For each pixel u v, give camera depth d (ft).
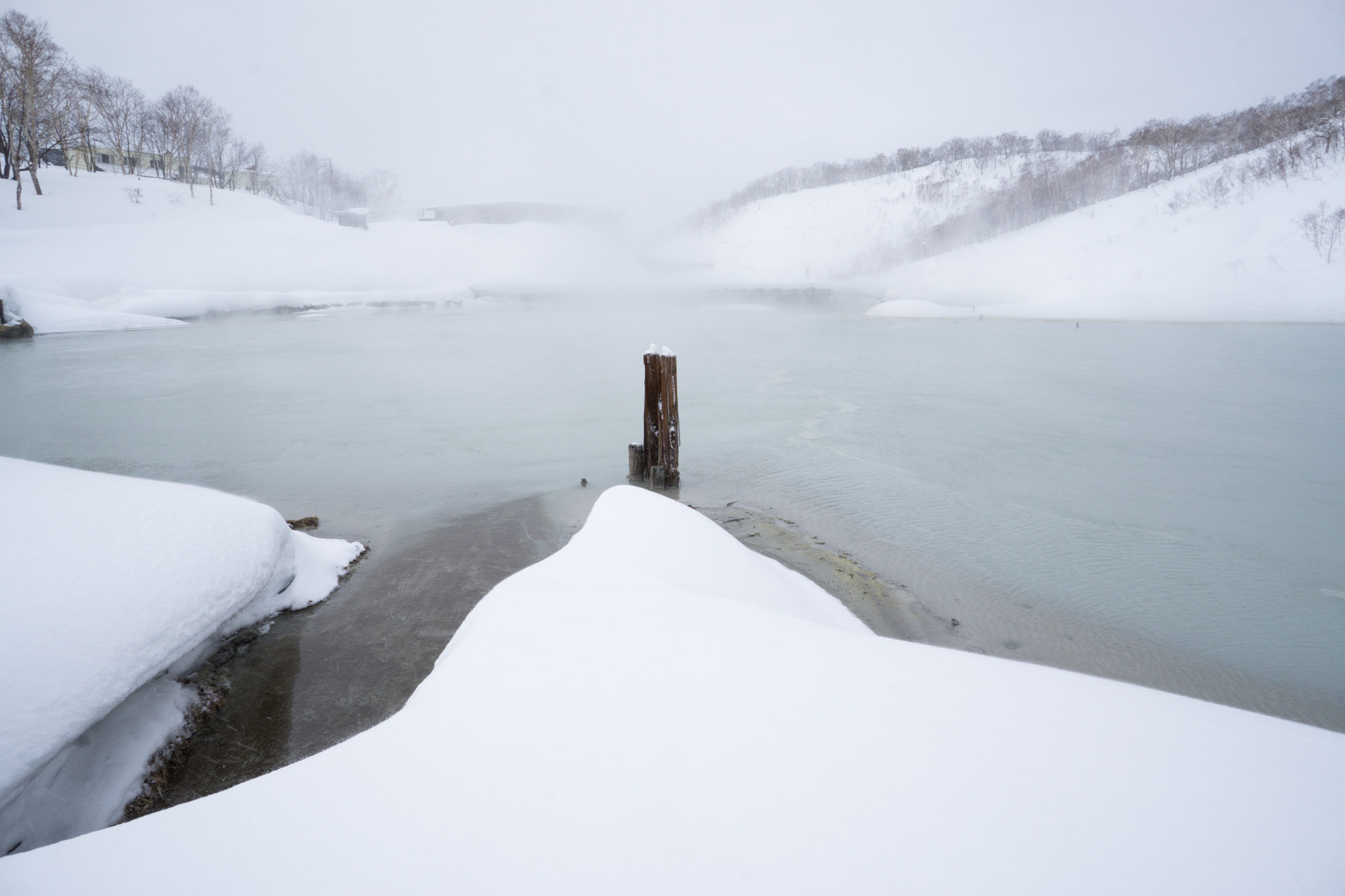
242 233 152.46
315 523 19.35
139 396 41.50
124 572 9.91
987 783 4.72
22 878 4.05
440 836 4.44
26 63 133.39
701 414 37.19
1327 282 104.47
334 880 4.07
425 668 11.87
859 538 19.54
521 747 5.46
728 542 13.44
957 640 13.89
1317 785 4.65
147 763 8.96
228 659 11.98
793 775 4.90
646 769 5.07
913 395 42.93
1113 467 27.27
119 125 190.19
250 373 51.42
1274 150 181.06
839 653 7.01
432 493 23.22
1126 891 3.74
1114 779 4.74
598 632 7.63
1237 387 46.32
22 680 7.69
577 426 33.88
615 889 3.95
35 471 13.91
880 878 3.92
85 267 113.50
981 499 23.15
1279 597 16.14
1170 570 17.62
